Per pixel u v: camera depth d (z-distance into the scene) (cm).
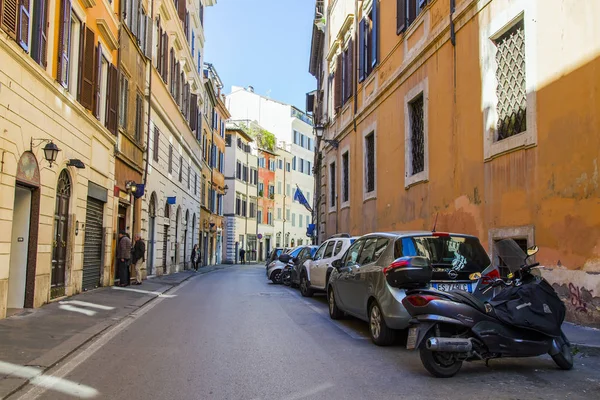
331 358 706
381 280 779
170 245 2820
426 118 1419
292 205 7612
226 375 617
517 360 689
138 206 2112
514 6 1005
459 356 594
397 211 1638
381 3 1845
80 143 1373
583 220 817
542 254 910
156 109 2366
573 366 651
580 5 830
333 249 1392
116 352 749
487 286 661
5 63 921
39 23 1075
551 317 612
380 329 779
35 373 611
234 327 961
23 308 1093
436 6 1367
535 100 935
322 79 3172
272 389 559
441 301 604
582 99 823
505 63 1070
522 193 973
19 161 999
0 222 927
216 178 5156
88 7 1414
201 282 2248
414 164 1550
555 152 884
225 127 5794
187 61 3219
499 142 1048
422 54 1448
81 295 1384
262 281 2328
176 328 955
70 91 1337
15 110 968
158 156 2444
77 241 1381
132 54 1945
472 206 1159
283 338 853
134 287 1745
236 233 5969
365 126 2020
